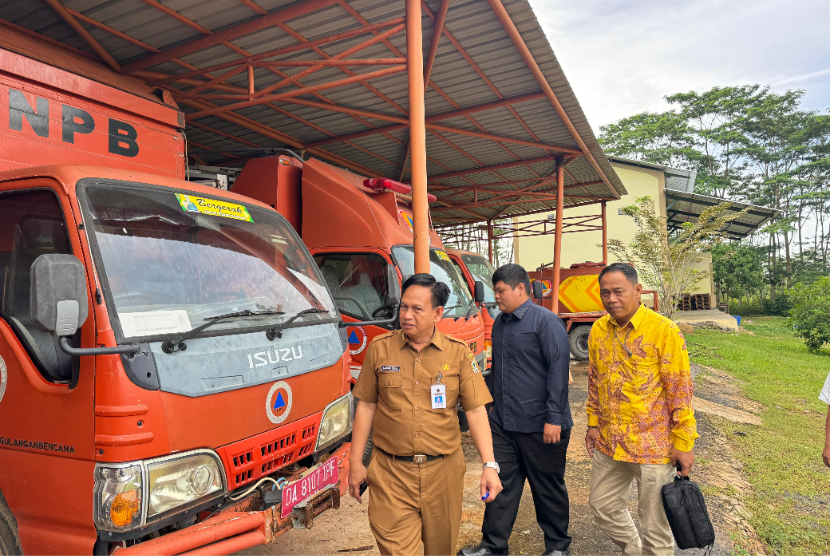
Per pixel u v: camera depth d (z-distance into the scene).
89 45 5.80
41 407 2.30
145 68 6.20
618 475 3.04
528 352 3.35
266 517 2.54
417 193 5.16
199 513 2.47
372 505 2.46
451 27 5.90
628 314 2.89
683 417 2.74
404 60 5.27
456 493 2.49
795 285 15.88
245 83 7.14
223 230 3.10
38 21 5.32
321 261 5.57
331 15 5.46
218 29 5.60
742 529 4.04
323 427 3.07
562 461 3.41
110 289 2.32
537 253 24.22
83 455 2.17
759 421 7.25
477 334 6.38
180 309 2.56
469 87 7.50
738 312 33.25
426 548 2.53
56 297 1.96
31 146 3.29
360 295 5.32
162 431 2.21
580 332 12.34
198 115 6.59
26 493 2.33
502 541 3.45
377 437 2.50
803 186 40.88
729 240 34.94
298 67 6.63
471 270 8.69
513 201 15.46
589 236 23.67
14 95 3.21
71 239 2.39
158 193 2.88
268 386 2.69
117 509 2.08
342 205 5.52
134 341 2.25
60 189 2.50
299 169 5.97
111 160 3.81
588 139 9.92
